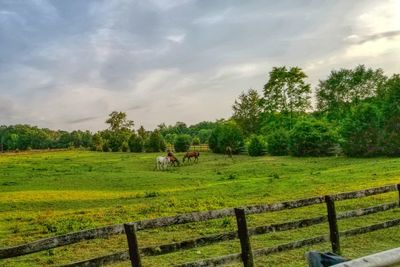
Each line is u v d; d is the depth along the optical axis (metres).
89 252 11.17
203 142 132.25
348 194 8.35
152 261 9.59
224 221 13.43
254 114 87.69
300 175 28.20
